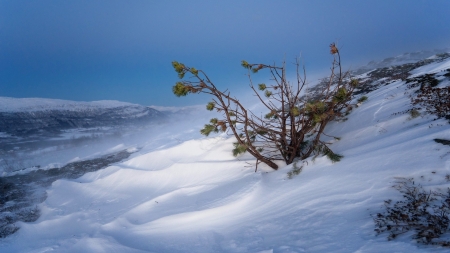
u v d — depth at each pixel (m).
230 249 3.77
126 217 5.78
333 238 3.23
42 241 5.92
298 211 4.13
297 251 3.19
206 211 5.05
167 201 6.14
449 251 2.41
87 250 4.58
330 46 5.89
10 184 11.10
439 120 4.79
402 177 3.80
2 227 7.05
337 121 7.54
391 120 5.83
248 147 6.00
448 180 3.41
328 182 4.59
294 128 5.95
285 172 5.64
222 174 6.81
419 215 3.09
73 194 8.69
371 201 3.68
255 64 6.09
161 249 4.26
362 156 4.82
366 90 11.56
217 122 5.93
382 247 2.77
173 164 7.99
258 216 4.48
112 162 13.26
